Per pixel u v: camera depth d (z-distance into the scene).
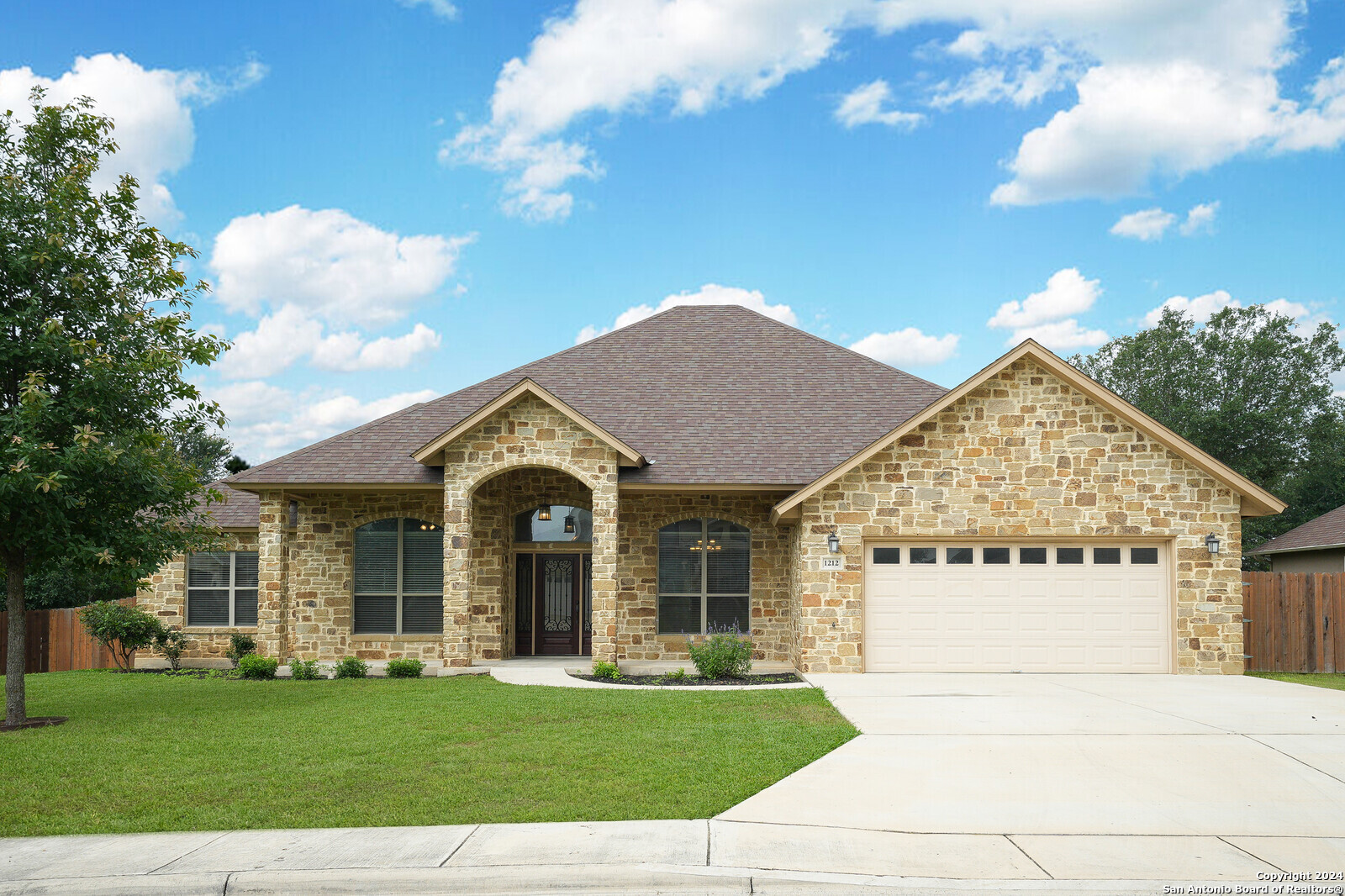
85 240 13.31
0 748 10.84
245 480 18.67
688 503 19.75
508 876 6.62
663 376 22.38
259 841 7.42
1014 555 17.52
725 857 6.99
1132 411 17.09
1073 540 17.41
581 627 20.36
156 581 21.27
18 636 12.72
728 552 19.78
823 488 17.48
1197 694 14.47
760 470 18.78
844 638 17.33
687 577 19.75
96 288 13.28
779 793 8.78
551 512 20.45
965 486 17.44
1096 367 47.12
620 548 19.70
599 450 18.03
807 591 17.42
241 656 20.28
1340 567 25.70
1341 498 41.03
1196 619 17.17
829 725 11.91
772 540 19.67
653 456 19.14
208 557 21.41
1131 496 17.31
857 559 17.41
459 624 17.95
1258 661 19.55
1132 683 15.86
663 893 6.54
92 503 13.14
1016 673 17.16
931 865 6.91
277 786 9.05
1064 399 17.47
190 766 9.87
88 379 12.52
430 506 20.05
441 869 6.70
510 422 18.11
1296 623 19.50
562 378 22.19
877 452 17.42
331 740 11.09
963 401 17.55
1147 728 11.73
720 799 8.51
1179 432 40.94
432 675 18.03
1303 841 7.49
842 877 6.65
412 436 20.16
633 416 20.64
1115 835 7.59
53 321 12.23
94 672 19.91
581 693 14.74
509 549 20.12
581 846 7.23
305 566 19.94
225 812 8.22
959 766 9.83
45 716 13.29
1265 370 41.59
